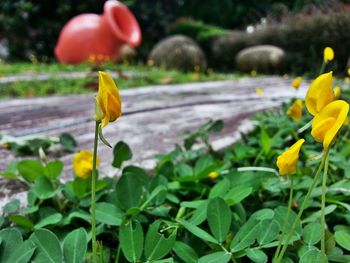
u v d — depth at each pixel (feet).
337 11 6.06
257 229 0.50
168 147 1.10
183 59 6.63
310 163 0.88
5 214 0.67
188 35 8.57
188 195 0.72
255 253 0.48
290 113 0.89
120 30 6.75
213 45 8.03
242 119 1.48
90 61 5.87
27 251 0.45
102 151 1.07
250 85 3.52
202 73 6.33
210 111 1.73
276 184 0.70
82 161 0.64
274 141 0.97
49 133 1.36
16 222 0.58
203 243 0.56
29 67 5.20
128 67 5.67
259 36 7.13
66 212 0.67
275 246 0.53
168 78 4.19
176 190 0.72
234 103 2.02
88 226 0.62
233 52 7.57
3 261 0.45
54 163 0.73
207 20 10.77
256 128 1.30
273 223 0.50
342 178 0.79
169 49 6.79
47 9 8.52
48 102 2.34
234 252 0.48
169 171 0.79
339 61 5.48
